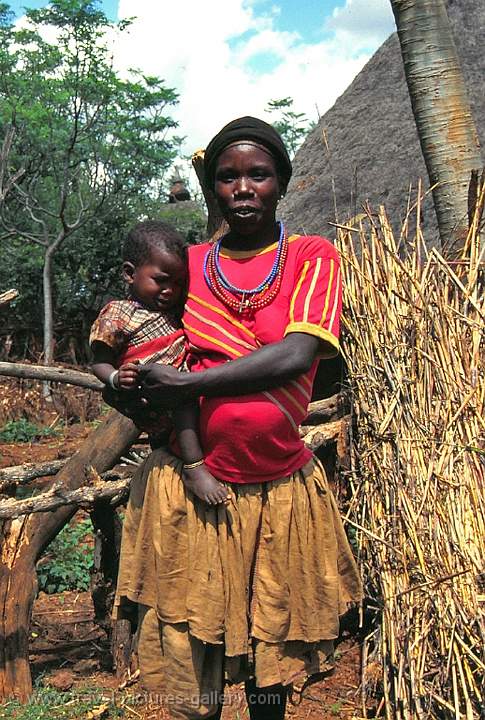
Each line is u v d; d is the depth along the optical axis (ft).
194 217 65.87
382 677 11.18
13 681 12.12
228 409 7.91
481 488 10.01
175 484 8.25
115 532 13.20
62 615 16.19
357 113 22.31
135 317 8.34
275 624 8.07
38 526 12.76
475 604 9.50
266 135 7.91
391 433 11.01
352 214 14.53
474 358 10.58
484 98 20.01
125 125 58.03
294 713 11.27
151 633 8.41
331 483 13.10
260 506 8.14
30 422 42.04
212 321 8.18
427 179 19.17
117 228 60.34
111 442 13.53
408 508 10.32
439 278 11.41
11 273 58.65
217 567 8.05
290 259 8.18
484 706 9.14
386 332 11.49
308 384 8.27
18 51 52.80
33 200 56.44
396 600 10.35
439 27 14.61
